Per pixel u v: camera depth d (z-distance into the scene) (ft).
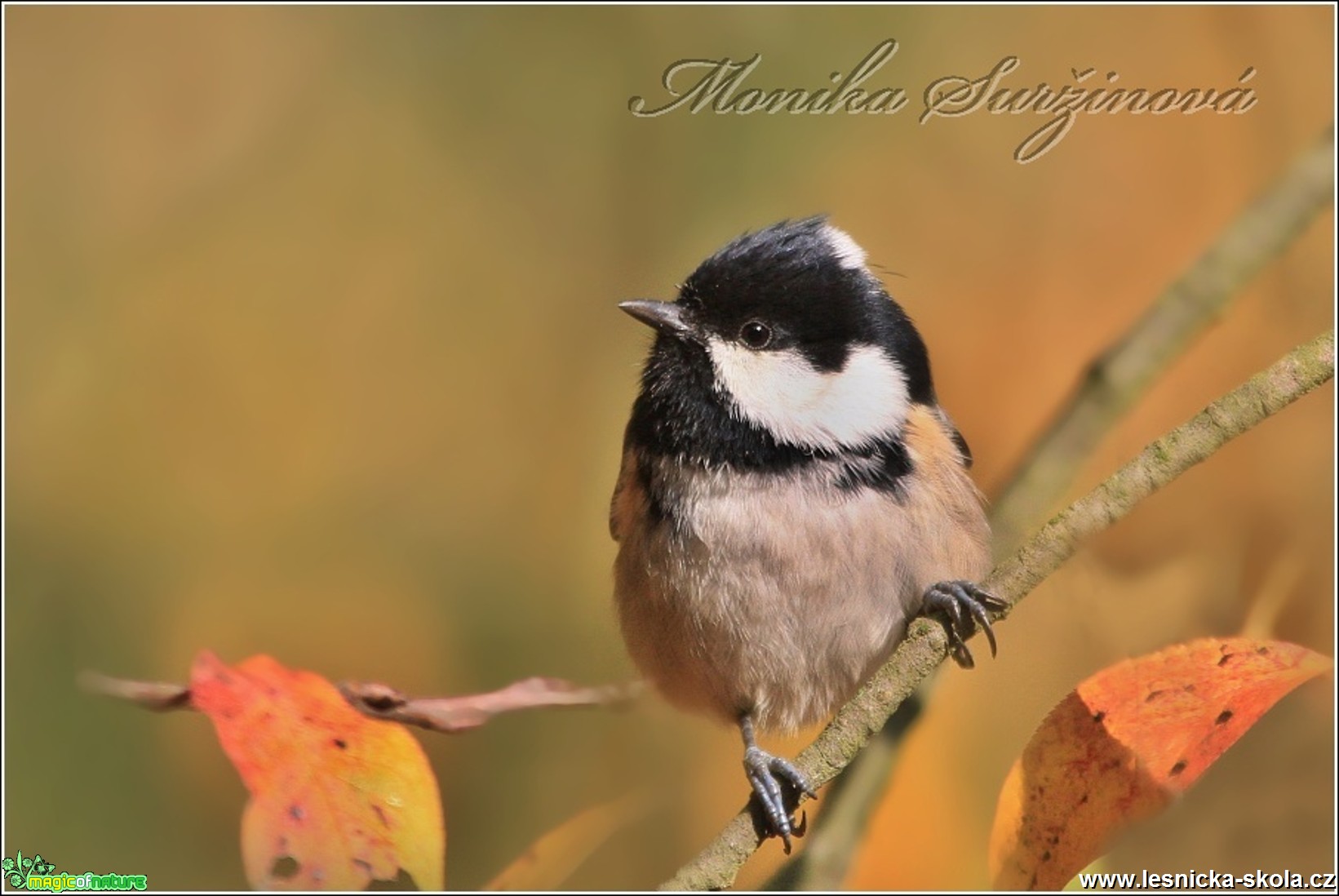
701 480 7.00
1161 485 6.88
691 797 7.15
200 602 7.25
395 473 7.29
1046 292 7.15
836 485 6.99
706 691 7.04
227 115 7.34
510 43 7.35
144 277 7.31
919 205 7.21
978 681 6.98
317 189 7.33
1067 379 7.13
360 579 7.26
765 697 7.02
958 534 7.00
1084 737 6.82
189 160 7.34
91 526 7.26
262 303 7.31
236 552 7.26
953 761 6.98
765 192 7.28
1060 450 6.98
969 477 7.02
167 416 7.29
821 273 7.01
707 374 7.01
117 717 7.22
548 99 7.34
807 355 7.00
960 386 7.14
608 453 7.29
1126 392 6.97
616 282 7.31
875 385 7.00
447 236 7.32
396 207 7.33
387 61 7.36
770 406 7.00
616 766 7.17
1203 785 6.98
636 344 7.10
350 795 6.82
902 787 6.97
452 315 7.31
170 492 7.27
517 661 7.25
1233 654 6.83
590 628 7.26
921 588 6.99
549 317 7.31
